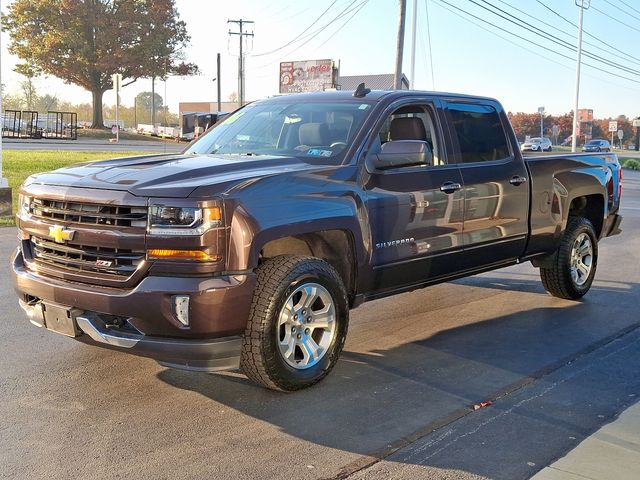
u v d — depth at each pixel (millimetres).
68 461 3645
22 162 20984
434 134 5805
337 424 4176
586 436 4059
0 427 4043
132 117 120812
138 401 4469
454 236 5812
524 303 7418
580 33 45625
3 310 6523
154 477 3492
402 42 29266
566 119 111000
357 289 5051
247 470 3584
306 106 5766
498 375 5121
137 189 4172
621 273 9180
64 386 4703
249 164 4773
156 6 64562
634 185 29125
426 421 4250
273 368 4379
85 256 4352
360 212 4922
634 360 5531
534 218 6738
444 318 6738
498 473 3592
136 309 4074
